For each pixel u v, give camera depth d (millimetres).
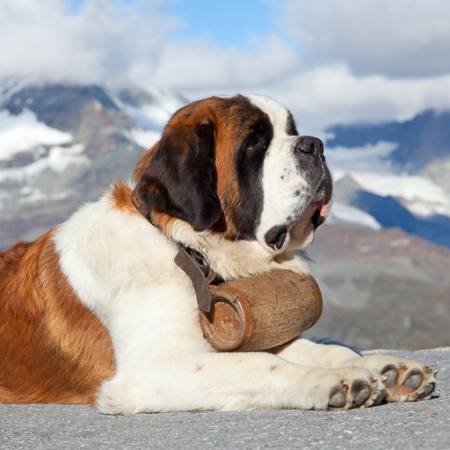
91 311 9766
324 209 9867
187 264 9188
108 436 7750
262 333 8898
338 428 7207
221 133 9742
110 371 9602
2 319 10516
